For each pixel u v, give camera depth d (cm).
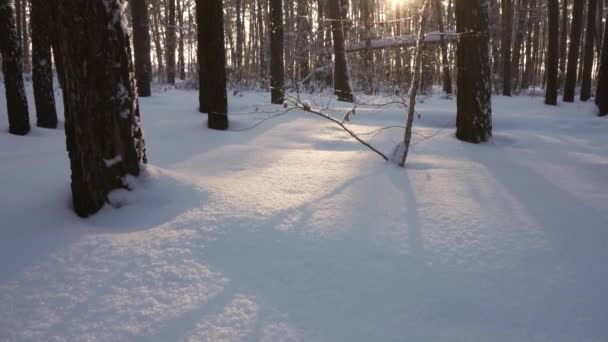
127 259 285
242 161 546
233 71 2128
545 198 412
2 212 341
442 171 513
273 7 1198
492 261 288
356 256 294
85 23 334
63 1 327
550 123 968
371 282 264
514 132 881
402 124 941
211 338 213
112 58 350
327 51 1339
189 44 3059
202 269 276
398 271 276
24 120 778
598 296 247
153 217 347
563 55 2625
